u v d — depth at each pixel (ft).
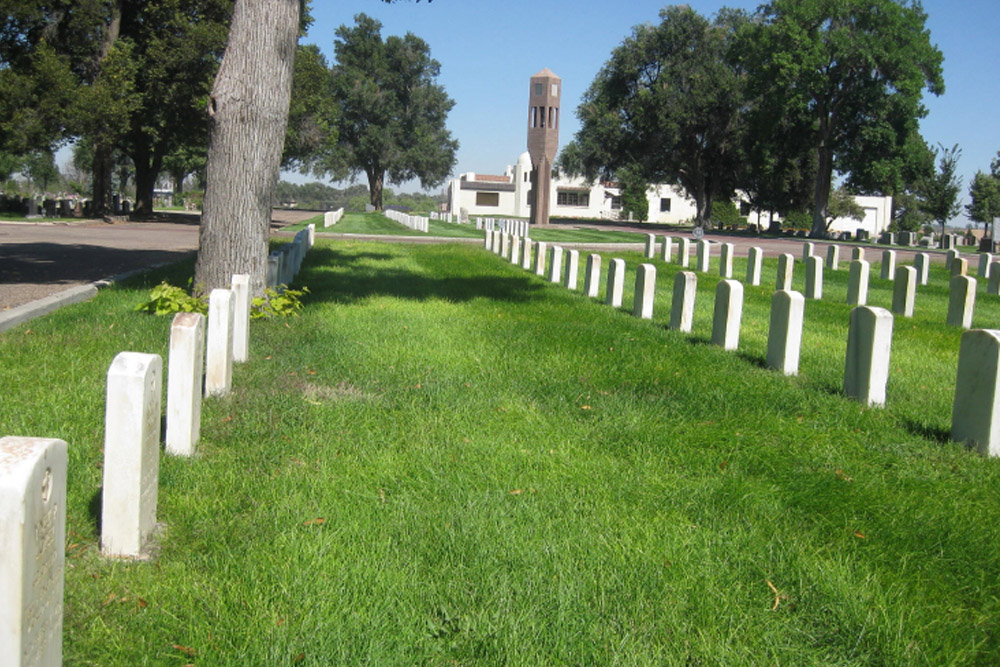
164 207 240.53
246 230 35.35
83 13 103.86
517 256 70.64
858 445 19.57
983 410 19.45
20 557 7.45
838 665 10.67
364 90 272.72
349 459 17.24
